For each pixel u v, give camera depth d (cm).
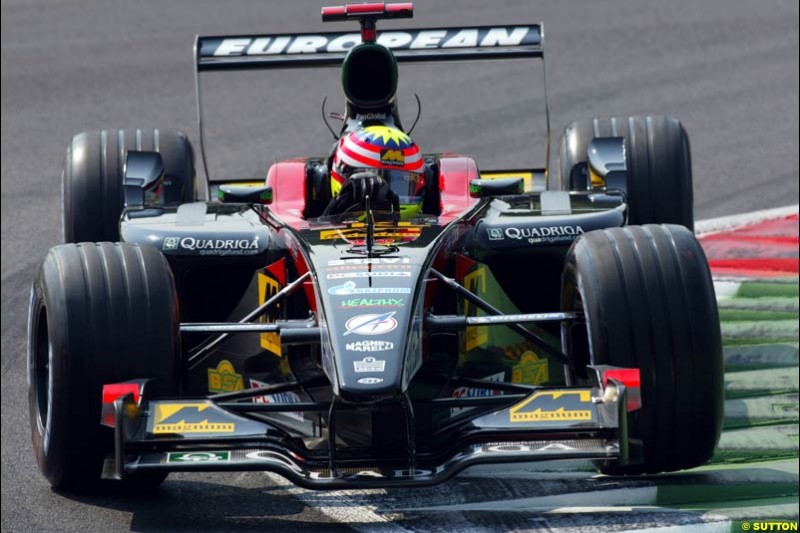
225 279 2409
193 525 2003
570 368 2189
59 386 1948
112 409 1831
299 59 2906
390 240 2167
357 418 2039
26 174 4581
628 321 1992
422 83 5588
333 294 1970
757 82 5319
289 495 2150
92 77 5788
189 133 5003
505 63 5816
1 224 4059
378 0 6425
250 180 3081
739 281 3269
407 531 1955
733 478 2169
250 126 5059
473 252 2311
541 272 2412
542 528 1953
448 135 4819
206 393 2322
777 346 2833
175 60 6012
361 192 2347
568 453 1839
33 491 2191
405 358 1858
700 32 6088
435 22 6284
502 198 2552
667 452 2034
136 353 1964
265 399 2161
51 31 6612
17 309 3347
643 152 2961
